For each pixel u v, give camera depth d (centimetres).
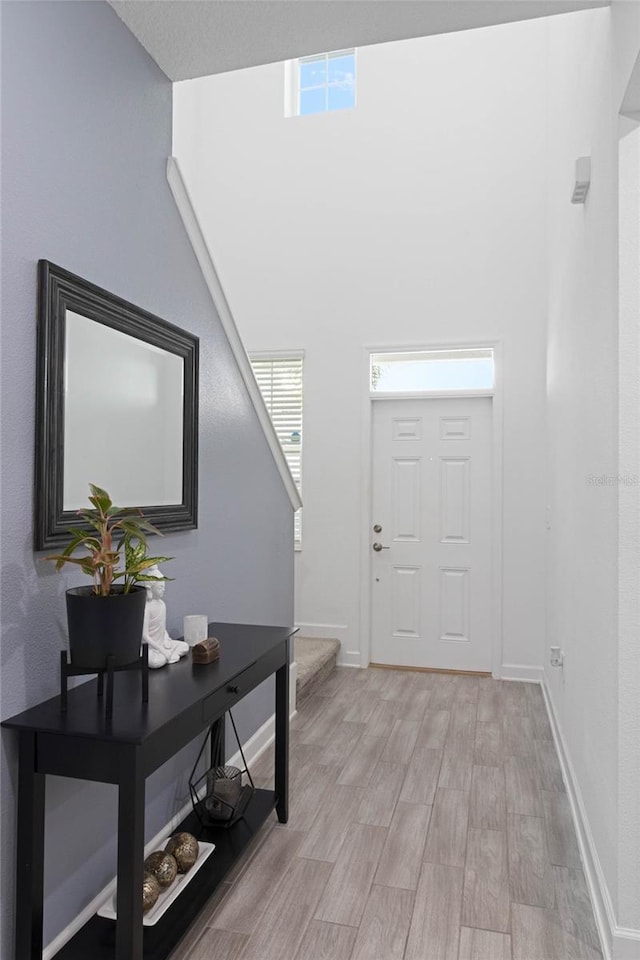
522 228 453
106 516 166
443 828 251
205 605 264
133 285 213
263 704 327
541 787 287
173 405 235
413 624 477
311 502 489
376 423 485
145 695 166
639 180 183
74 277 178
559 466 345
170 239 237
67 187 180
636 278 182
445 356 472
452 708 388
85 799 186
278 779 254
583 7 204
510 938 191
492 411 462
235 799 235
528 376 449
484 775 298
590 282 235
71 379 179
